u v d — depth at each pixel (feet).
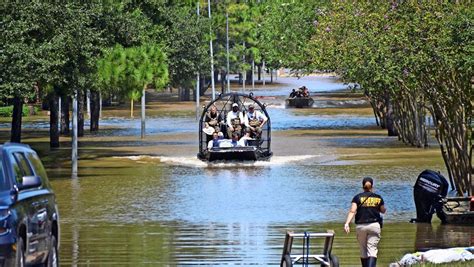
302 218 191.62
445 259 133.18
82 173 274.36
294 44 468.75
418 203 184.96
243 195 227.20
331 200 217.77
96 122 431.84
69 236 170.09
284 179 258.16
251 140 311.06
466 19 185.06
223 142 304.50
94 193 232.32
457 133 209.67
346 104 623.36
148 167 288.71
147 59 315.37
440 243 160.97
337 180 253.85
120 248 156.15
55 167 289.74
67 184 250.16
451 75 202.69
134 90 315.78
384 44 215.10
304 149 338.34
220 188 240.73
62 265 139.03
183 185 247.50
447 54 189.57
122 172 276.62
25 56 224.33
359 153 324.19
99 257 146.72
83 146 357.82
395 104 370.94
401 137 368.27
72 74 257.55
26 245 94.22
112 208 207.72
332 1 376.48
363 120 487.61
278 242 161.27
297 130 425.28
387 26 222.48
